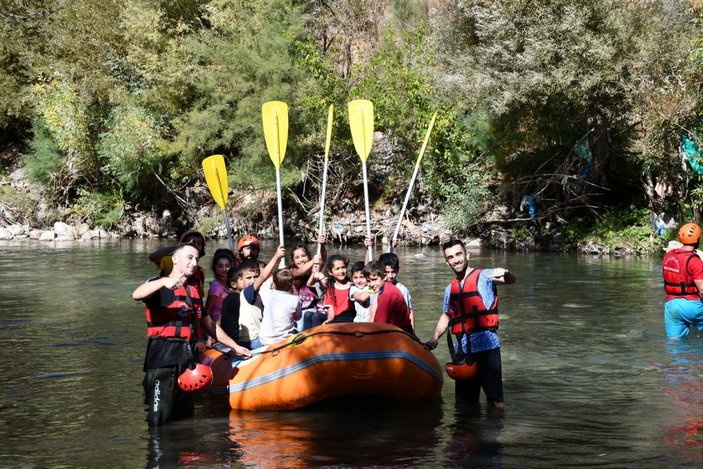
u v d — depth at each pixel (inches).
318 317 271.4
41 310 426.6
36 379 269.4
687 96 668.1
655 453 187.8
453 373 229.1
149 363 216.4
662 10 713.0
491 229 869.8
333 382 224.4
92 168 1135.0
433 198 948.6
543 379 266.8
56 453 191.9
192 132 1024.2
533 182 856.9
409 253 802.8
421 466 179.2
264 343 246.7
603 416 221.0
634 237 751.1
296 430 211.0
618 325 369.7
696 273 331.9
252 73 1015.0
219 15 1050.1
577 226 810.2
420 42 930.1
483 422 216.4
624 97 724.7
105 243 955.3
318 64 968.9
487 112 821.9
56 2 1246.3
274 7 1045.2
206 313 234.7
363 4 1085.1
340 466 179.6
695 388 251.8
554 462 181.5
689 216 721.6
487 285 229.0
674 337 339.0
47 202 1128.8
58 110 1090.7
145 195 1136.2
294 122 994.1
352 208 1029.2
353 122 343.3
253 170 1011.9
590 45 699.4
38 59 1217.4
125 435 206.7
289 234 1046.4
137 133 1042.1
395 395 231.8
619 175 829.8
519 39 733.9
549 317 394.0
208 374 214.2
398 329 239.3
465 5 816.3
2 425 216.2
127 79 1159.6
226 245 952.3
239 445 197.2
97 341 337.4
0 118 1252.5
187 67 1043.9
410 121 922.7
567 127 807.1
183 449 194.1
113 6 1188.5
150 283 210.2
